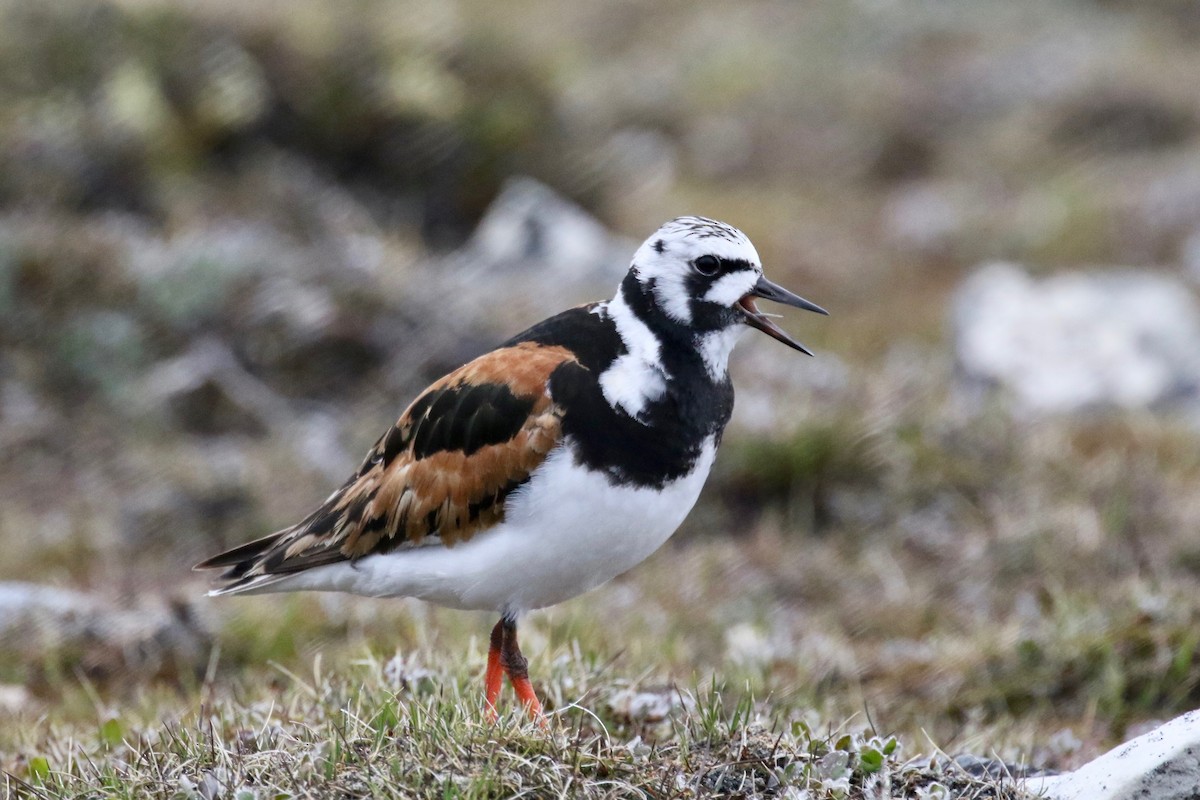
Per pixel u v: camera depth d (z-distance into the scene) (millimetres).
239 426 14562
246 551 8516
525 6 32438
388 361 15234
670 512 7641
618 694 8164
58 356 14672
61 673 9961
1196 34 31781
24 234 15539
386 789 6293
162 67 19078
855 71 29781
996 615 11312
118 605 11125
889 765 6875
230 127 18969
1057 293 17766
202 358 14797
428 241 19594
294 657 9984
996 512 12773
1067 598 10789
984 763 7516
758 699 8977
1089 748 8898
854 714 8398
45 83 18859
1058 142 26531
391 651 9234
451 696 7551
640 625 10672
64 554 12406
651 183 23172
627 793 6414
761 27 32000
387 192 20000
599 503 7461
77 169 17812
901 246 22844
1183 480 13562
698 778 6605
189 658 10109
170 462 13516
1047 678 9906
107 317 14953
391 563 7879
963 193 24828
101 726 8305
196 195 18031
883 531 12891
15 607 10383
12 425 13992
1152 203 23375
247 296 15336
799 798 6453
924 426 14000
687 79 29328
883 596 11828
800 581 12031
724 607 11539
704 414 7664
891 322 19578
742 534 12977
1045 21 32125
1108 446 14484
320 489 13391
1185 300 19359
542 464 7445
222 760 6676
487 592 7719
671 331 7648
